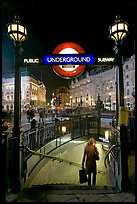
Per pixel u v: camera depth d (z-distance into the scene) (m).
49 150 9.97
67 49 4.91
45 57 4.84
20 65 4.81
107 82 85.25
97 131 13.63
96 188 4.92
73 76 4.88
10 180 4.52
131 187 4.63
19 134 4.74
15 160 4.64
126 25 4.79
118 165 4.91
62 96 142.88
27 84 94.31
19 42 4.81
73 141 12.28
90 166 7.42
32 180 7.41
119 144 4.78
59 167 9.96
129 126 8.29
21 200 4.02
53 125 11.54
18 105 4.76
